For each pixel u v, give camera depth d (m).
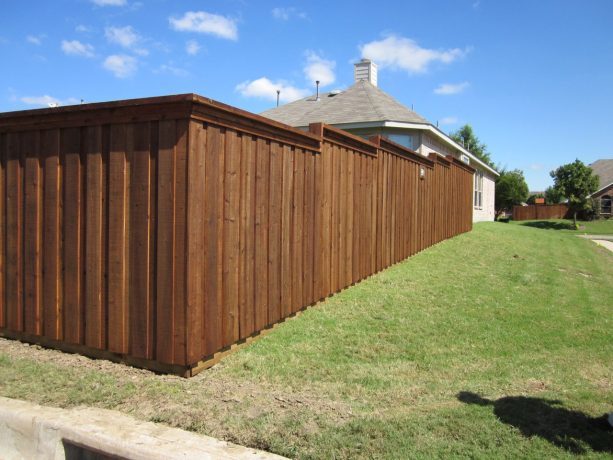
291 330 5.65
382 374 4.53
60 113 4.82
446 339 5.60
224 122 4.62
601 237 26.94
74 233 4.87
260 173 5.27
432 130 15.04
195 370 4.36
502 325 6.24
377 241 8.66
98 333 4.73
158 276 4.35
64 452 3.35
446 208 13.31
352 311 6.45
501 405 3.90
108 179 4.62
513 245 13.75
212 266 4.53
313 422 3.51
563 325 6.39
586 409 3.87
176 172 4.24
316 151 6.48
